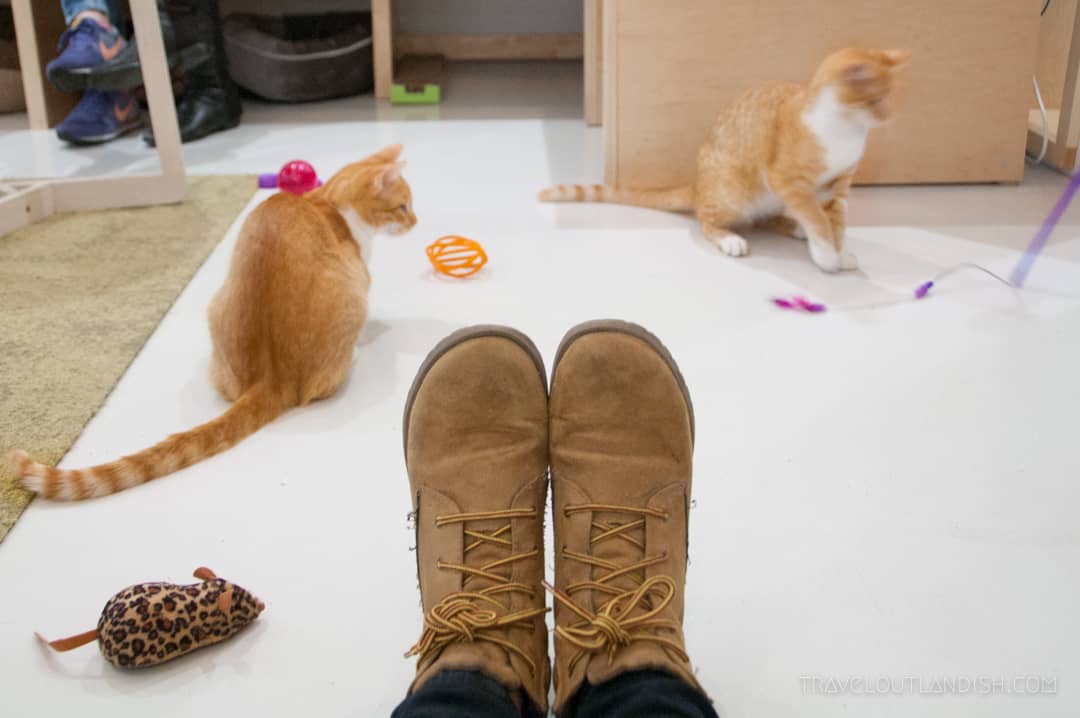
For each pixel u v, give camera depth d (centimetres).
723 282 175
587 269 181
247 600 98
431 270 180
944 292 168
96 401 138
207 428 126
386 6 297
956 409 134
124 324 160
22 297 169
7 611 102
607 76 212
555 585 93
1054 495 118
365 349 152
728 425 132
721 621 100
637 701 74
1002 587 104
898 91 212
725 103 212
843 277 176
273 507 117
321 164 242
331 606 102
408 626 100
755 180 187
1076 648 97
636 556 91
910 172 221
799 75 210
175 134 212
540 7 353
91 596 104
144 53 205
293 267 134
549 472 101
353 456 127
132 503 118
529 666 85
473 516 93
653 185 219
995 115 215
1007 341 151
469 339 102
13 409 136
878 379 142
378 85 307
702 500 117
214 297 140
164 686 93
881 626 99
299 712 90
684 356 149
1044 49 252
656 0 204
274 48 293
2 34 293
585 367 99
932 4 205
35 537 112
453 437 98
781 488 120
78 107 256
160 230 201
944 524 113
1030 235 192
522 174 233
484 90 316
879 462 124
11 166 238
